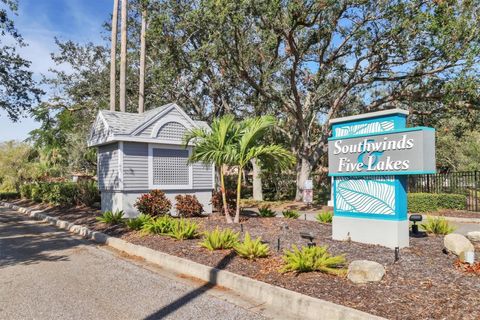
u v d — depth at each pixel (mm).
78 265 7219
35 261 7648
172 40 19766
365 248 6812
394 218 6953
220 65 21078
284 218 11516
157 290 5484
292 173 30188
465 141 32719
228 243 7051
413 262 5746
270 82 21953
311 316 4289
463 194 17312
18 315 4590
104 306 4840
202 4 16547
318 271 5395
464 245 6148
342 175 7828
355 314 3881
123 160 13453
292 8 16172
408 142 6742
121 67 21078
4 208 23406
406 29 17438
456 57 16250
